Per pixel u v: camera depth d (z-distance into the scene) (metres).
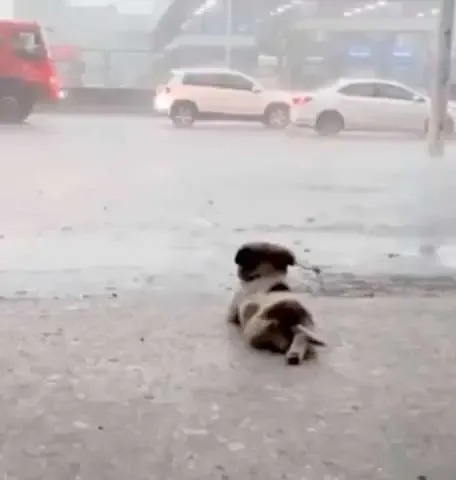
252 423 3.18
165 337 4.23
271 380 3.65
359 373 3.77
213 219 8.09
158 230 7.46
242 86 21.28
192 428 3.12
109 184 10.49
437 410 3.36
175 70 24.05
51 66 19.73
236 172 12.10
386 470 2.84
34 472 2.76
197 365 3.82
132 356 3.92
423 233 7.59
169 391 3.49
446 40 14.87
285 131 20.41
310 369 3.80
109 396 3.42
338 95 19.62
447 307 4.93
